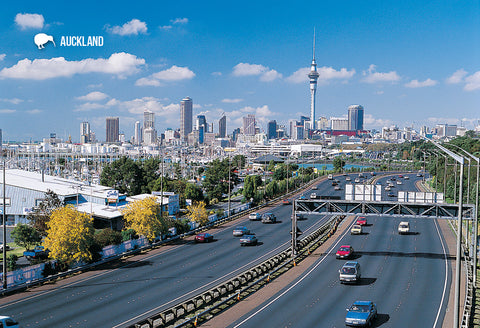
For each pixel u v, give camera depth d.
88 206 92.31
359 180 179.88
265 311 39.19
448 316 38.12
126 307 40.12
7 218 94.19
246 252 64.62
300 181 163.00
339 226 89.38
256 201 123.25
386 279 50.09
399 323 36.34
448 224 91.25
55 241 53.03
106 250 59.78
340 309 39.62
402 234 79.94
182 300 42.16
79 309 39.66
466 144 174.75
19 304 41.34
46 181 105.81
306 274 52.59
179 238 76.75
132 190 131.62
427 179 196.88
